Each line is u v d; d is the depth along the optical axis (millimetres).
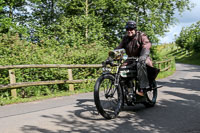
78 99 6609
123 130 3684
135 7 24562
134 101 4637
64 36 14625
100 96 4320
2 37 8734
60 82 7688
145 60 4668
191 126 3881
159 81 11234
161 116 4516
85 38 16500
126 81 4570
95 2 22172
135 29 4758
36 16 22641
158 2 24734
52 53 9070
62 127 3844
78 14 23797
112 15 24703
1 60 7469
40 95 7422
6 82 7160
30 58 8086
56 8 23141
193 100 6094
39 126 3906
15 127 3863
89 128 3783
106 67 4422
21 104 5918
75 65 8227
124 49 4734
